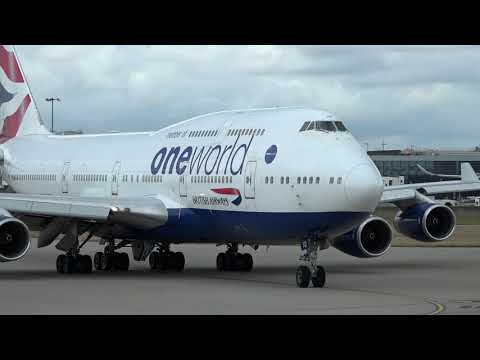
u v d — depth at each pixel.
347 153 45.69
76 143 69.88
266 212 48.00
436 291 43.44
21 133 78.38
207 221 52.66
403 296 41.06
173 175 55.41
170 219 54.66
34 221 55.53
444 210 60.16
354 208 44.41
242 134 51.47
